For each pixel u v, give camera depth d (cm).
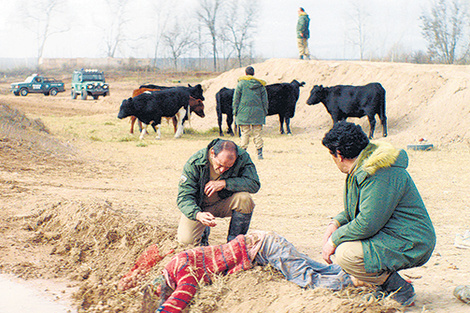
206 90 2409
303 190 805
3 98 3181
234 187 417
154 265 432
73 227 527
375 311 302
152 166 1020
